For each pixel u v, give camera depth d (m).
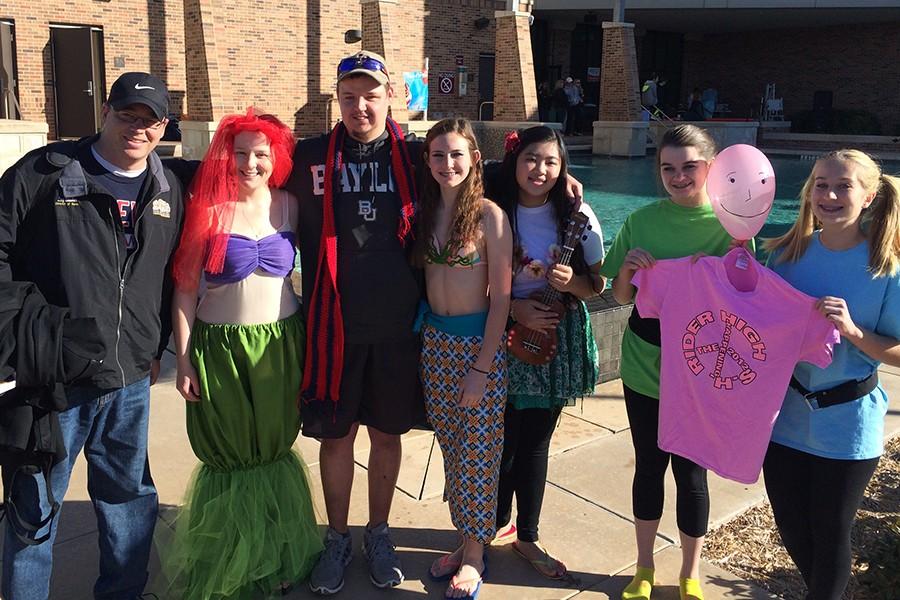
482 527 2.90
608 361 5.24
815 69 29.00
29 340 2.21
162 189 2.54
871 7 23.33
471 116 22.72
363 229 2.79
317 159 2.83
